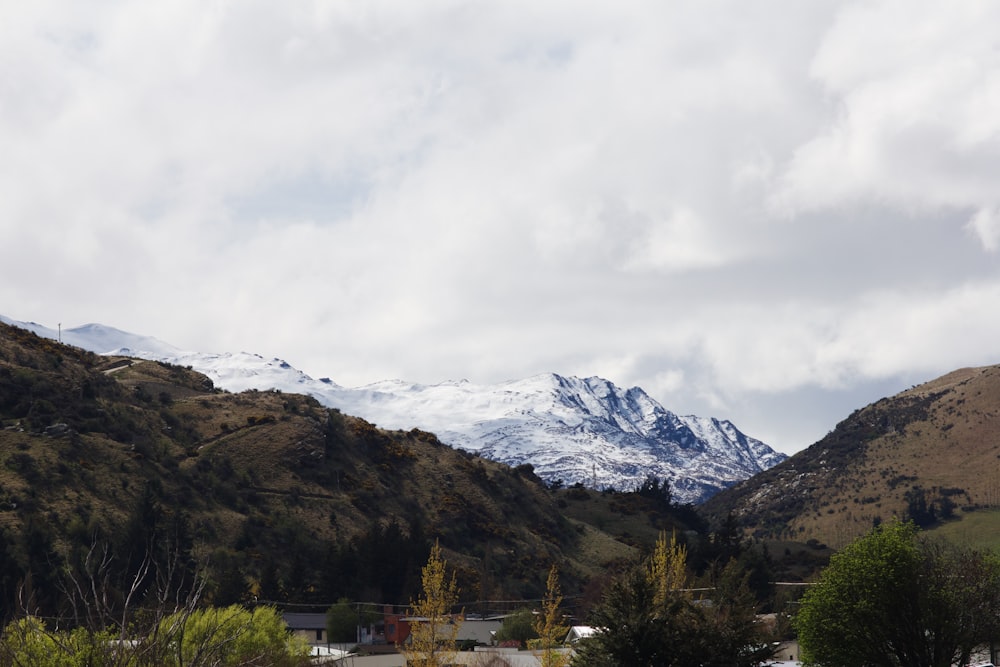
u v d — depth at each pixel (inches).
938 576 2738.7
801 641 2807.6
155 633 887.1
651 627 2043.6
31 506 5049.2
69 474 5561.0
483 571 6259.8
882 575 2701.8
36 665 970.7
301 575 5236.2
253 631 2459.4
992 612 2743.6
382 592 5442.9
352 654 3538.4
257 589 5004.9
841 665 2738.7
